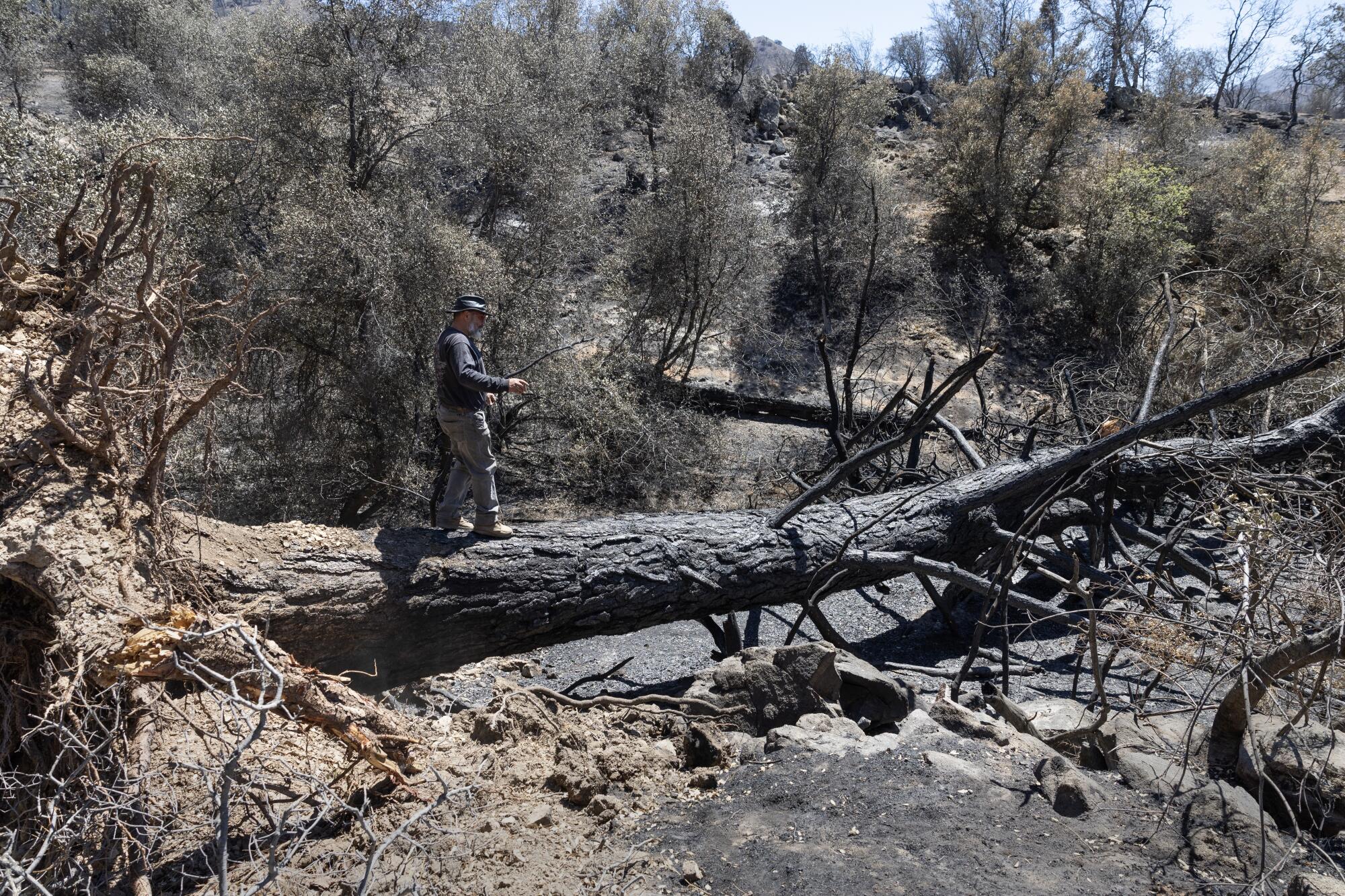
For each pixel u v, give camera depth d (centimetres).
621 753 393
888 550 673
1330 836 335
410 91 1337
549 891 301
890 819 345
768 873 313
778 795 368
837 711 454
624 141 2361
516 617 542
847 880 306
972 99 2161
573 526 600
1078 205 2006
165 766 327
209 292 1148
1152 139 2286
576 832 341
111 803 308
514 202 1422
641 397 1504
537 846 328
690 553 607
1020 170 2081
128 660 331
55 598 378
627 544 594
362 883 256
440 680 631
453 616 524
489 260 1262
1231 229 1875
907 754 397
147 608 384
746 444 1555
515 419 1353
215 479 935
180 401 456
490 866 315
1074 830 338
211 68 1841
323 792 307
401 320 1170
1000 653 678
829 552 650
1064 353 1853
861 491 1086
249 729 342
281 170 1323
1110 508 660
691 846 333
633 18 2573
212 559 465
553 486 1416
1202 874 309
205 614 403
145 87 2144
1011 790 370
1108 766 401
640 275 1642
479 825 341
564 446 1402
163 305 460
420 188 1326
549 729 427
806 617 756
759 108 2609
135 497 435
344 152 1321
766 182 2191
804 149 2088
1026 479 712
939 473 1075
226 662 340
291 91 1265
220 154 1255
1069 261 1956
